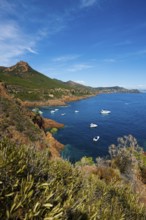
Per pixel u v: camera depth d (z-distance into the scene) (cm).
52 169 332
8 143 281
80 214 239
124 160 1847
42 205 198
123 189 508
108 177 1232
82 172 432
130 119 8600
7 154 247
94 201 320
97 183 450
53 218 188
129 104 15775
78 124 7294
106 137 5459
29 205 192
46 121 6469
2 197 178
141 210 440
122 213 360
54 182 275
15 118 2373
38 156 321
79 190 331
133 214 414
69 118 8725
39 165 290
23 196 191
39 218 189
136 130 6412
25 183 207
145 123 7662
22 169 229
